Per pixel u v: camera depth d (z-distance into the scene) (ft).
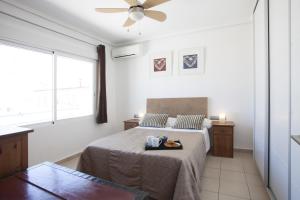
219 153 10.97
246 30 11.39
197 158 7.35
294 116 4.75
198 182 6.53
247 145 11.56
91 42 13.06
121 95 15.57
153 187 6.22
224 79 12.02
